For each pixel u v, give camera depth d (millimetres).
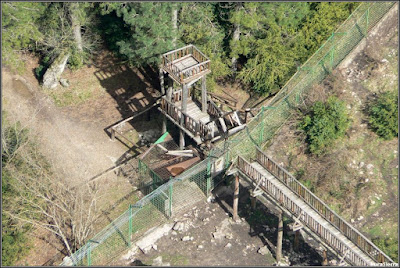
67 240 45375
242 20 50938
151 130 52406
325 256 43625
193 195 47406
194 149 48781
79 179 48531
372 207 47219
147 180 48312
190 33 51688
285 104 50438
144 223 45844
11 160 46906
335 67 53531
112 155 50531
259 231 46188
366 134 50219
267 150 49938
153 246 44906
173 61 47406
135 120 52938
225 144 46562
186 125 47812
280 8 51562
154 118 53156
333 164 48562
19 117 52219
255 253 45000
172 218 46281
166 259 44375
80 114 53219
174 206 46781
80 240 44156
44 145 50594
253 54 53531
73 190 47750
